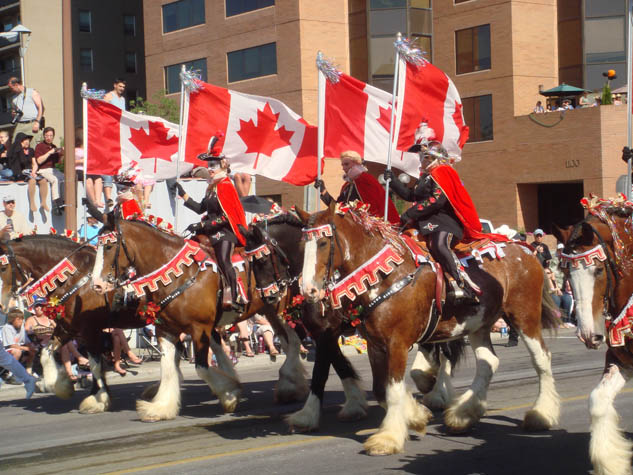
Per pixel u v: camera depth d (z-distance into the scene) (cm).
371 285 802
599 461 649
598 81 3562
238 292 993
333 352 941
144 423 991
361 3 3656
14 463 804
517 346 1759
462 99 3659
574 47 3575
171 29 4144
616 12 3556
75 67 5850
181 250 992
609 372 670
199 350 1004
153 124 1400
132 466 773
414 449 800
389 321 800
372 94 1207
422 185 830
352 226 797
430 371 1052
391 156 1118
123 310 1081
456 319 845
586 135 3241
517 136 3469
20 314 1365
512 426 895
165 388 1017
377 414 988
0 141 1916
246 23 3781
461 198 828
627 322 648
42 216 1591
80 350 1398
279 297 972
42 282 1056
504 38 3522
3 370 1334
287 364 1116
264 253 952
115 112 1380
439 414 980
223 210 978
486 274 863
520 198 3497
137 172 1084
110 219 966
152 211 1623
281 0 3644
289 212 973
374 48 3650
